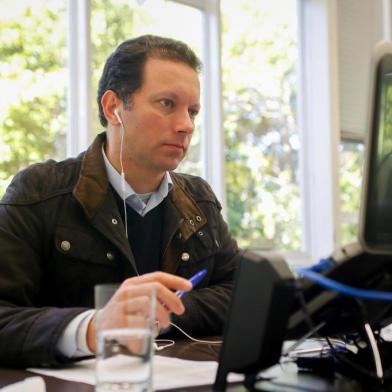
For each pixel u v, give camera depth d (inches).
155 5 126.0
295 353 39.6
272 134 152.3
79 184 62.3
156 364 40.8
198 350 48.8
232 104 143.6
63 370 40.7
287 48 157.5
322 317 32.9
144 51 64.3
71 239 60.1
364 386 31.4
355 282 31.2
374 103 29.9
